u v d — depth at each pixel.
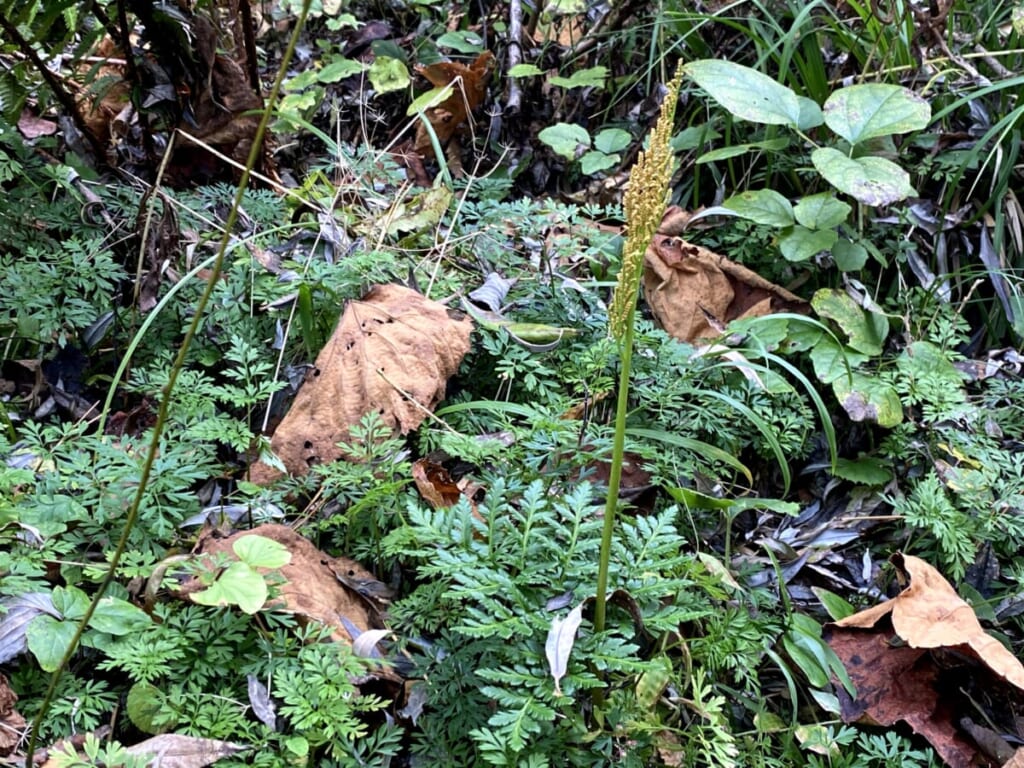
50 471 0.55
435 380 0.62
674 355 0.67
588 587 0.47
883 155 0.79
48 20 0.70
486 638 0.48
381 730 0.47
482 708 0.47
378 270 0.68
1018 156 0.84
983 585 0.64
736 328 0.70
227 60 0.78
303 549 0.53
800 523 0.69
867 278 0.80
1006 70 0.84
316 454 0.61
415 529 0.48
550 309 0.70
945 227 0.82
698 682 0.51
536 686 0.45
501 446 0.59
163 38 0.74
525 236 0.77
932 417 0.68
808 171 0.81
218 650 0.48
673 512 0.50
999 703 0.56
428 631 0.52
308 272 0.69
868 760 0.52
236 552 0.48
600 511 0.56
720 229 0.81
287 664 0.48
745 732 0.53
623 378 0.42
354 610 0.53
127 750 0.43
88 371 0.66
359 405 0.61
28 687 0.47
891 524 0.67
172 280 0.68
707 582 0.54
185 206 0.69
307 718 0.45
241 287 0.67
